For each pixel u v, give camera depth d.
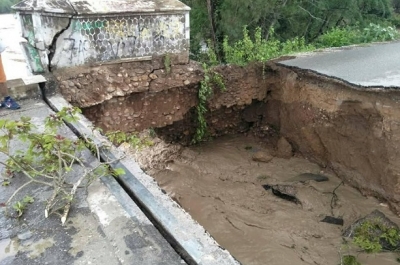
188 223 2.73
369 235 5.32
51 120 3.55
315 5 14.28
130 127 7.04
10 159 3.17
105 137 4.11
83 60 6.31
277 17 13.13
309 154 7.46
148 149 7.16
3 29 16.03
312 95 6.91
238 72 7.81
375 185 6.13
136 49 6.72
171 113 7.48
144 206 2.98
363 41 10.41
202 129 7.95
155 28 6.76
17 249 2.56
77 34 6.08
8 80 5.43
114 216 2.84
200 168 7.45
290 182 6.83
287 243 5.45
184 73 7.26
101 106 6.57
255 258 5.19
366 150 6.15
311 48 9.37
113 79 6.52
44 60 6.05
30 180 3.23
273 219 5.95
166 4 6.82
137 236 2.64
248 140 8.54
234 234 5.68
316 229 5.69
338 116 6.46
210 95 7.66
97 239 2.64
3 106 5.04
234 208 6.28
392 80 5.82
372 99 5.79
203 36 12.27
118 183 3.26
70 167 3.00
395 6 20.58
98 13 6.08
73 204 2.98
